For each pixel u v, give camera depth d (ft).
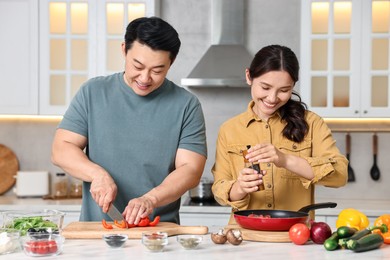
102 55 14.05
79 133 7.97
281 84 7.39
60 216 6.96
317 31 13.88
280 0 14.99
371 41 13.67
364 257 5.92
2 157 15.26
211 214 12.91
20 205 13.23
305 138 8.12
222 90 15.10
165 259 5.76
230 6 14.57
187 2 15.11
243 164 8.16
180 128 8.00
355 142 14.89
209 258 5.82
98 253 6.06
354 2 13.67
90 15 14.03
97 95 8.00
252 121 8.29
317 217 12.78
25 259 5.81
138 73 7.25
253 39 15.03
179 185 7.55
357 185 14.88
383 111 13.65
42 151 15.35
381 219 6.89
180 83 15.14
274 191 8.15
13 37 14.02
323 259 5.82
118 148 7.95
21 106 14.08
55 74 14.11
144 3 14.03
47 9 14.03
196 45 15.10
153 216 7.97
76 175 7.54
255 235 6.74
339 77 13.84
